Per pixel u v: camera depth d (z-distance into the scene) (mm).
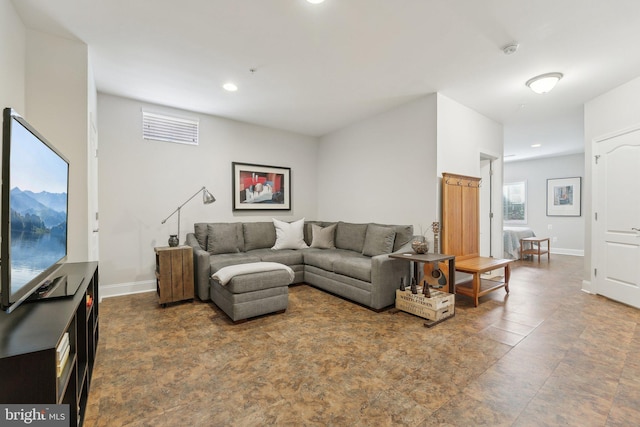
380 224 4055
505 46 2508
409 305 2910
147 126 3787
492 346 2227
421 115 3656
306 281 4105
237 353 2117
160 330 2527
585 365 1944
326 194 5312
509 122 4660
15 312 1171
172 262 3162
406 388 1693
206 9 2033
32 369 881
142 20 2152
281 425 1401
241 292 2678
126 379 1785
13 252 1083
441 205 3576
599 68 2898
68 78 2387
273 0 1944
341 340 2332
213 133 4320
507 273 3652
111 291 3531
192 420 1436
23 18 2125
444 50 2582
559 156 7320
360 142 4570
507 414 1469
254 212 4770
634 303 3109
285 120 4551
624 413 1474
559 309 3078
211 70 2932
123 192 3617
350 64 2826
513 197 8148
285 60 2748
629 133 3170
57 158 1646
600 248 3543
